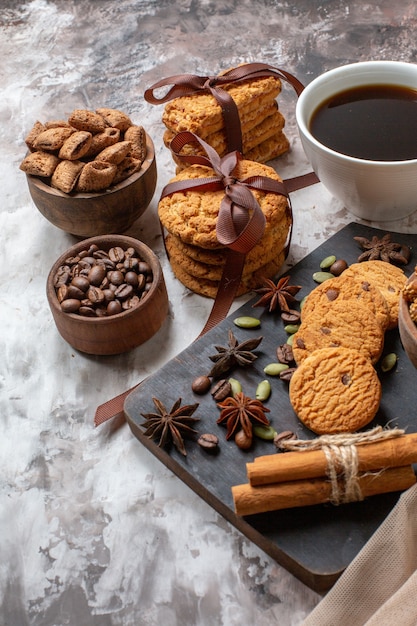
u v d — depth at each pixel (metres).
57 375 0.82
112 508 0.75
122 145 0.84
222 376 0.78
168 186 0.83
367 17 1.03
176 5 1.07
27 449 0.78
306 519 0.71
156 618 0.71
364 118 0.84
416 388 0.76
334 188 0.84
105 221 0.85
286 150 0.93
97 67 1.02
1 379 0.82
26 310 0.86
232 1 1.07
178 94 0.88
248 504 0.70
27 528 0.75
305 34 1.02
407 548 0.69
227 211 0.80
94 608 0.71
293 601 0.71
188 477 0.74
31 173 0.84
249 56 1.00
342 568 0.69
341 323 0.77
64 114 0.98
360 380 0.74
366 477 0.70
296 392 0.74
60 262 0.82
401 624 0.67
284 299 0.80
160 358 0.82
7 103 1.00
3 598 0.72
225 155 0.87
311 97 0.84
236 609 0.71
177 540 0.73
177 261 0.84
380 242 0.83
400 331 0.72
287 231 0.83
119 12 1.08
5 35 1.07
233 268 0.81
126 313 0.79
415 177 0.79
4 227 0.91
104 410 0.78
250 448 0.74
